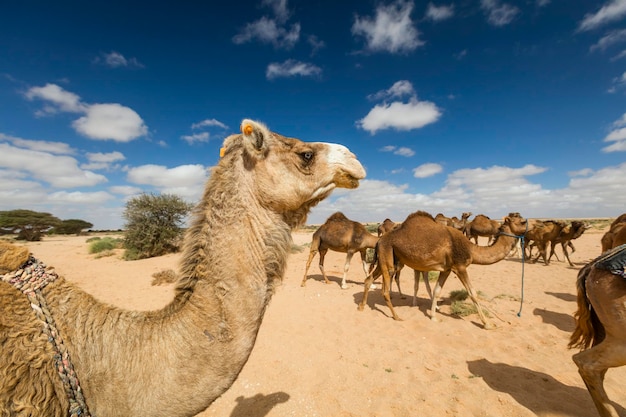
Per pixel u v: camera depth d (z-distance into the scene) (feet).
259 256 7.27
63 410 5.59
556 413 14.15
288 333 24.32
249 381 17.56
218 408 15.35
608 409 12.51
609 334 12.33
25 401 5.16
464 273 25.63
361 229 39.93
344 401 15.74
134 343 6.34
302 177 7.84
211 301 6.67
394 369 18.67
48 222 172.14
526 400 15.19
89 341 6.08
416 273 31.32
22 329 5.53
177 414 6.22
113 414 5.97
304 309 30.58
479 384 16.75
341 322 26.86
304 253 75.46
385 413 14.75
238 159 7.70
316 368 18.88
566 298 32.45
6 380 5.09
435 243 26.20
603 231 118.62
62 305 6.25
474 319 26.78
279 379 17.75
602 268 12.61
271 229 7.62
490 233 62.59
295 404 15.53
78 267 63.41
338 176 8.24
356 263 59.88
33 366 5.38
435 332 24.29
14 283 5.95
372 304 32.24
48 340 5.72
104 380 5.97
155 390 6.09
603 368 12.58
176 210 84.89
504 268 50.60
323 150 8.23
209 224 7.14
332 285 41.47
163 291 40.88
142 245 79.82
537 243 54.90
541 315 27.22
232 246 6.95
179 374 6.22
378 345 22.09
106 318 6.52
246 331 6.77
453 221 75.41
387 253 28.25
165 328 6.64
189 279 7.04
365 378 17.76
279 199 7.65
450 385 16.81
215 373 6.41
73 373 5.74
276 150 7.82
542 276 43.88
